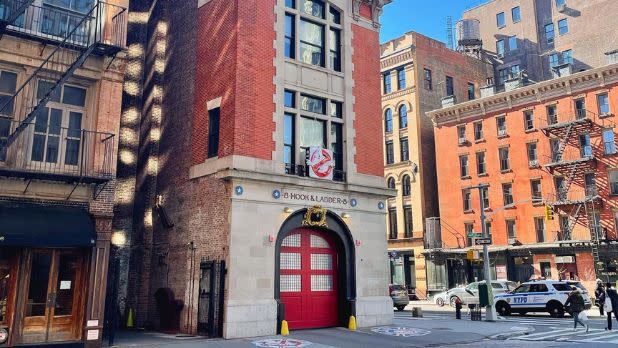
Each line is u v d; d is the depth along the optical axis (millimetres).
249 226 17344
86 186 14883
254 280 17109
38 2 15461
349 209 20391
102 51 15539
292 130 19688
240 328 16391
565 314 27891
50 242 13281
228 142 17875
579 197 40531
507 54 59688
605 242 38031
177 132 21156
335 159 20797
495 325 20875
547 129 42031
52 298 14023
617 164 38844
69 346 13562
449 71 54344
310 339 16172
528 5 58375
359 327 19375
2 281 13500
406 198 50312
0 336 13055
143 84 23703
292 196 18703
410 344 15430
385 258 21250
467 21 59125
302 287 19016
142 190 22109
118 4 16719
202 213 18594
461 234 46594
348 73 21578
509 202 44406
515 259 43531
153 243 21344
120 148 21406
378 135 22203
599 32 51812
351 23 22281
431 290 46719
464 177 47281
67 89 15664
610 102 39562
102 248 14672
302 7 20984
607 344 15453
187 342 15289
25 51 14734
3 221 13016
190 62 21094
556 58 54938
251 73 18500
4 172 13297
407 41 52219
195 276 18312
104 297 14406
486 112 46719
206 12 20594
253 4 19109
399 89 52406
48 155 14914
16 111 14594
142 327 20453
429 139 51125
